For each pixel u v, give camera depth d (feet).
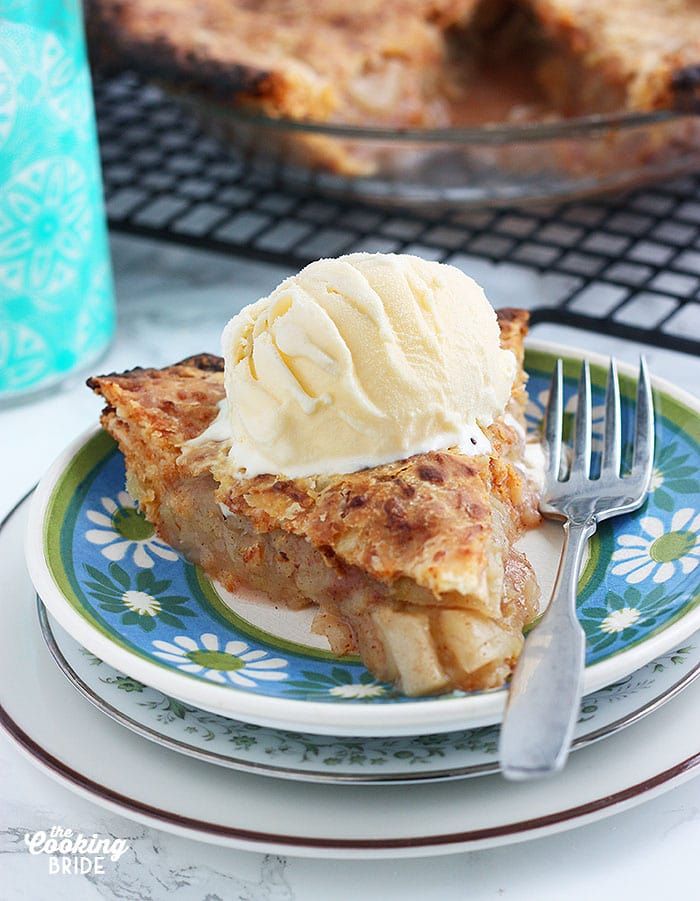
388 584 1.51
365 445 1.58
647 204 2.39
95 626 1.52
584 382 1.79
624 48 2.42
